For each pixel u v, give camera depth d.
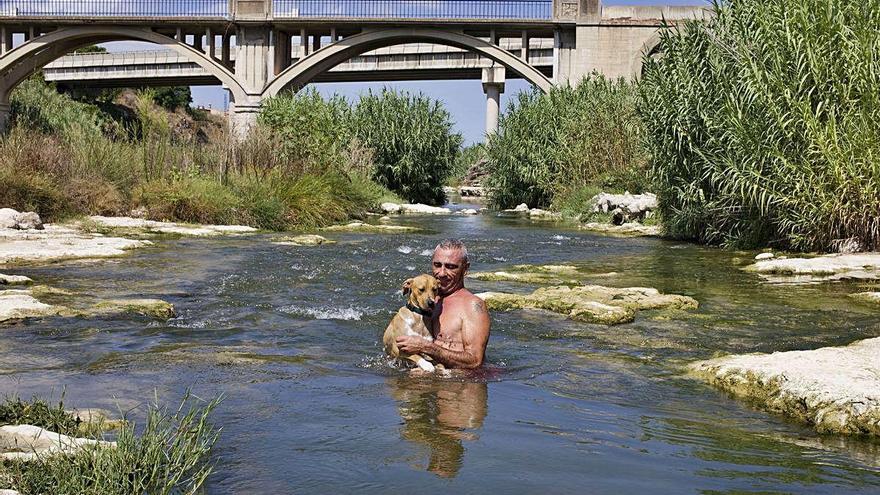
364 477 3.32
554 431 4.05
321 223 20.02
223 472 3.37
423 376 5.18
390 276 10.12
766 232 14.84
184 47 40.81
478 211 30.80
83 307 7.34
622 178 24.77
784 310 8.03
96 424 3.94
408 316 5.50
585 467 3.50
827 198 12.90
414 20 38.31
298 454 3.61
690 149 16.00
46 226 15.09
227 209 18.30
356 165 28.34
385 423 4.11
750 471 3.53
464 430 4.01
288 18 39.50
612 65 37.84
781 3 13.58
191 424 4.02
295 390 4.75
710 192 16.17
